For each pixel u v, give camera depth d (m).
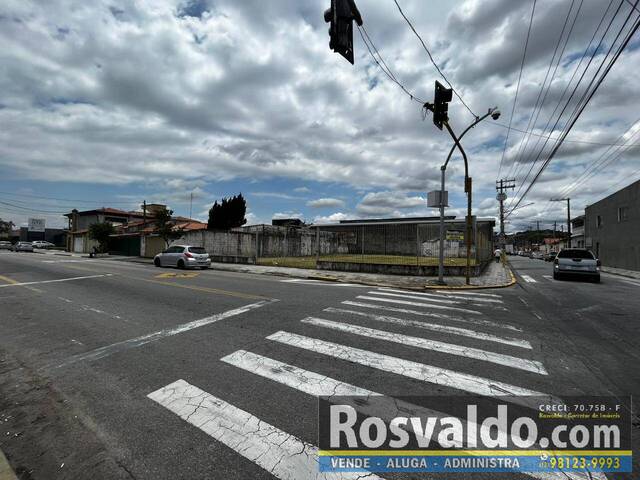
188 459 2.58
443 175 13.20
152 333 5.83
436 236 24.70
